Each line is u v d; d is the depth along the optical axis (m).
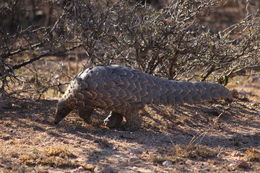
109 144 16.19
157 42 20.41
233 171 14.26
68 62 29.70
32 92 22.09
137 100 16.98
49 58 32.72
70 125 18.11
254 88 27.80
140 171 13.96
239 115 20.75
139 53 20.84
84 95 16.89
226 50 21.48
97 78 16.75
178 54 21.25
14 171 13.50
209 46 21.31
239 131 18.50
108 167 13.97
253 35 21.92
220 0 21.78
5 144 15.85
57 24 22.02
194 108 21.31
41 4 24.95
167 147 16.12
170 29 20.22
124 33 20.30
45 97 23.45
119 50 20.56
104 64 20.88
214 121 19.55
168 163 14.58
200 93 17.61
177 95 17.41
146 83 17.09
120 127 18.12
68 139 16.58
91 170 13.91
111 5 20.69
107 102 16.89
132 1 21.31
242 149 16.19
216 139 17.34
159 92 17.22
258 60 23.62
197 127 18.80
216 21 46.84
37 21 33.03
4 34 22.27
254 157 15.27
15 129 17.47
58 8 22.73
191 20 22.16
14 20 25.61
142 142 16.52
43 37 22.28
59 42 21.25
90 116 18.19
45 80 24.89
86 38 20.23
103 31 20.17
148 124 18.73
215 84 17.92
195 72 23.58
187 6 21.42
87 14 20.09
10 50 22.80
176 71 22.59
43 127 17.78
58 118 17.86
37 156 14.65
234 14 50.12
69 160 14.49
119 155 15.23
